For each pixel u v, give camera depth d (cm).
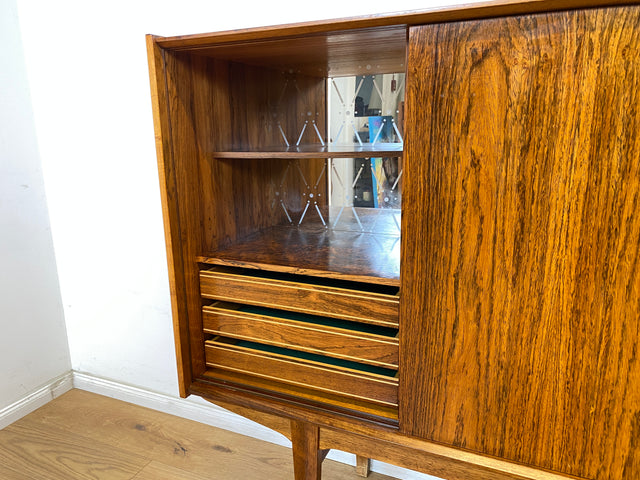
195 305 115
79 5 167
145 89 162
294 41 91
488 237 78
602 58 66
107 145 176
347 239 130
